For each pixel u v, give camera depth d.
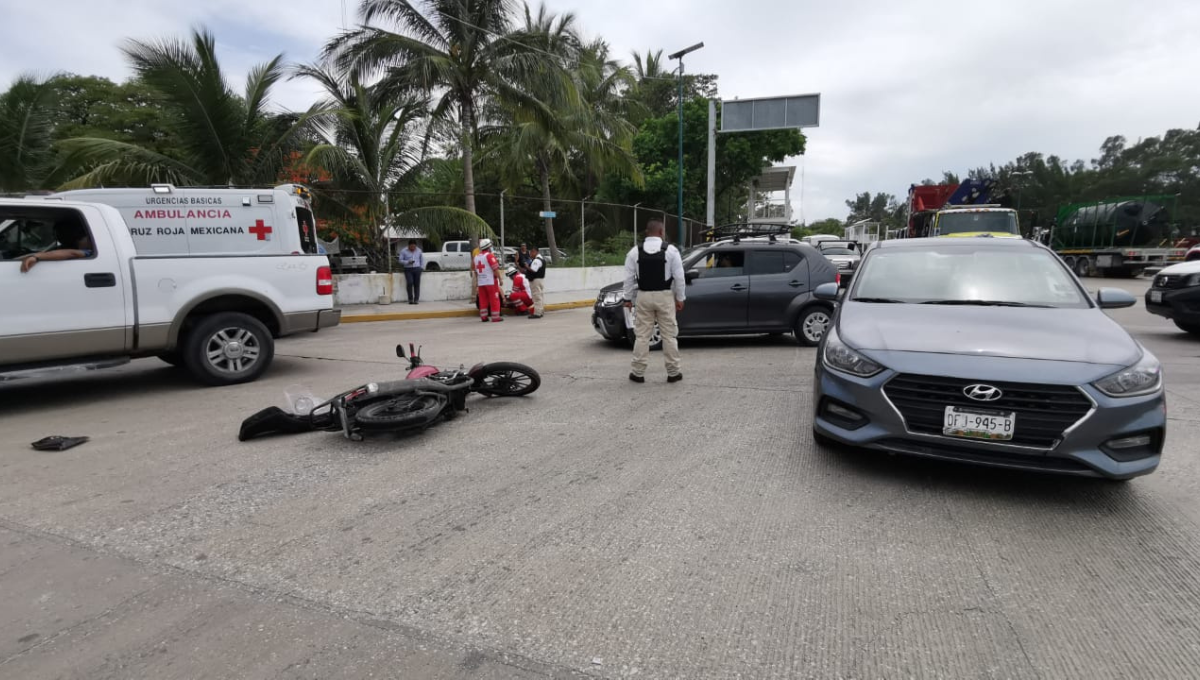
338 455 4.61
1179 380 6.53
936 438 3.60
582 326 12.33
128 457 4.63
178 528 3.44
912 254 5.30
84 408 6.16
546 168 25.72
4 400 6.55
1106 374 3.44
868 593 2.73
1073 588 2.75
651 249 6.58
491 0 16.09
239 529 3.42
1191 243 21.89
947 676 2.22
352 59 15.44
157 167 13.50
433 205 17.84
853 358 3.95
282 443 4.92
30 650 2.41
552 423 5.33
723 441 4.77
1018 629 2.47
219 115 13.85
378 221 16.97
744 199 47.47
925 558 3.02
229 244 8.69
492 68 16.06
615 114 30.72
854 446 4.09
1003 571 2.90
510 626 2.53
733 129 23.08
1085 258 24.05
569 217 29.33
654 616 2.58
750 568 2.94
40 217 6.15
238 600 2.74
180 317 6.74
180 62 13.39
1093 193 56.22
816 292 5.70
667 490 3.86
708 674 2.24
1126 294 4.43
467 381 5.56
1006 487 3.82
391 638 2.47
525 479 4.08
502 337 10.77
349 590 2.81
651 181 30.05
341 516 3.56
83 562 3.08
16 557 3.14
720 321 9.05
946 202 21.38
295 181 15.50
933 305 4.54
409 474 4.20
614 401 6.04
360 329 12.48
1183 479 3.92
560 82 16.56
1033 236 20.52
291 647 2.42
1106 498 3.65
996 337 3.86
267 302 7.29
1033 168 59.91
